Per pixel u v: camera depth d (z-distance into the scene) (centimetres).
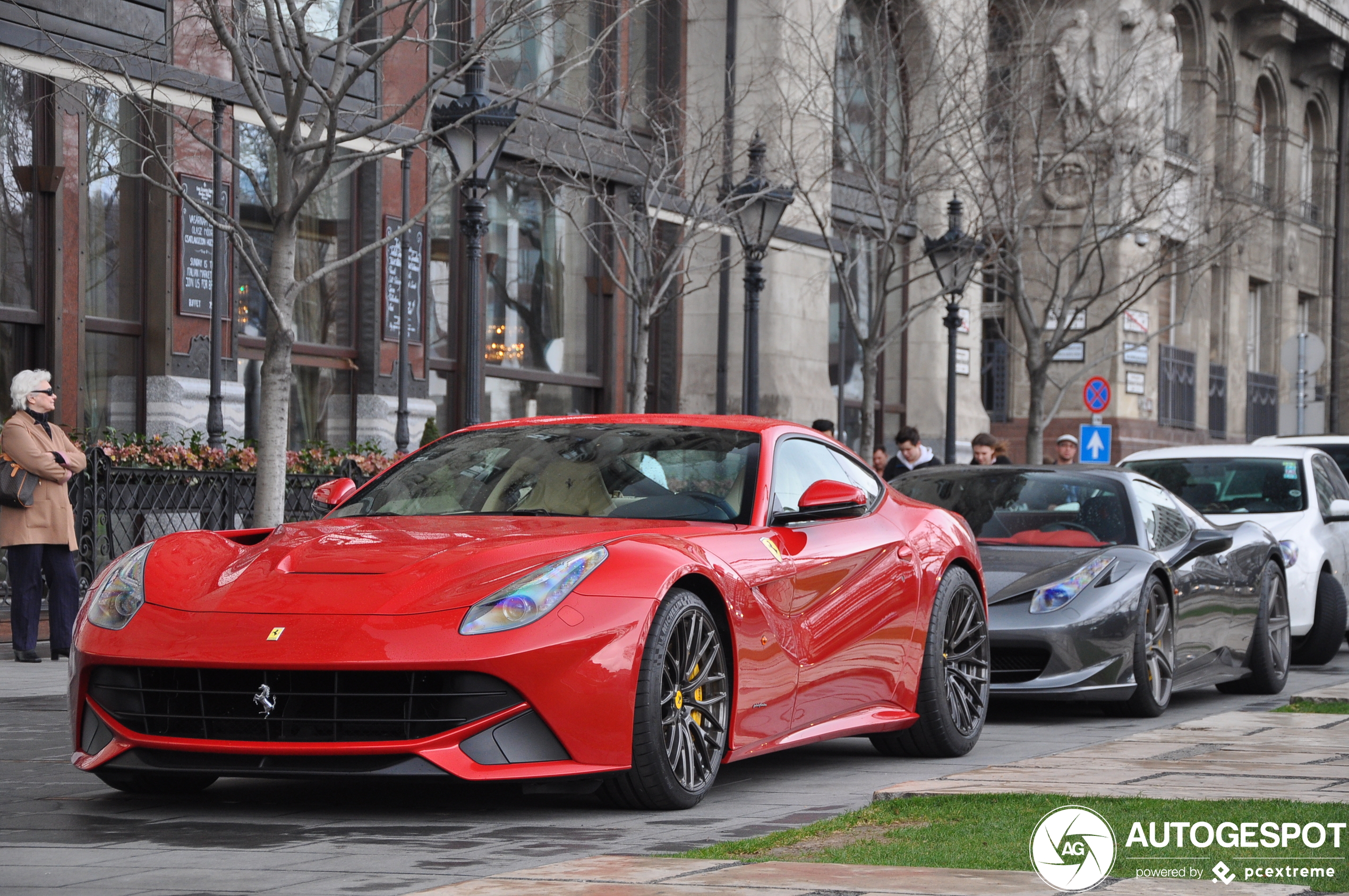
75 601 1067
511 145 1752
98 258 1348
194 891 375
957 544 689
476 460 618
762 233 1435
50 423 1111
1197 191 2675
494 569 497
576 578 493
